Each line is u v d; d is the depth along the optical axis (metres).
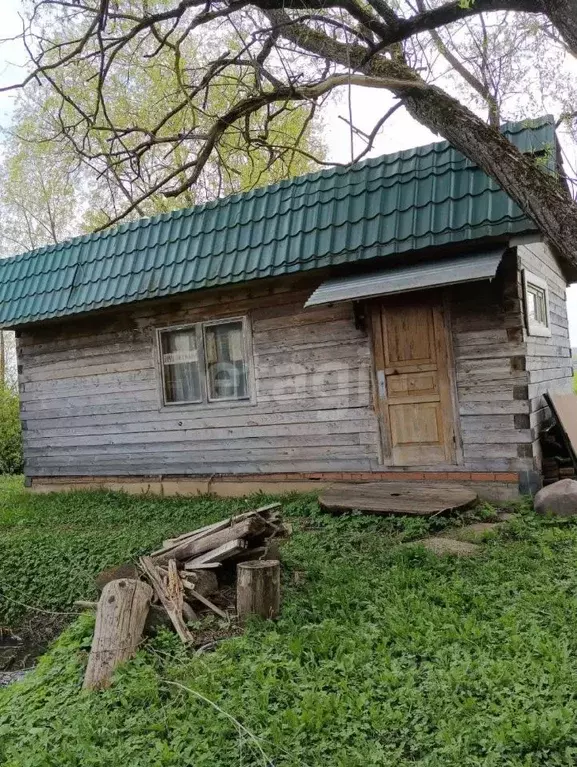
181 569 5.46
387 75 5.34
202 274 9.30
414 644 4.01
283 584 5.52
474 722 3.13
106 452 11.44
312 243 8.46
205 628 4.85
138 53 7.54
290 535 6.70
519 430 7.70
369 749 3.04
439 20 4.71
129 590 4.67
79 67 6.88
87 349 11.55
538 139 7.28
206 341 10.27
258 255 8.91
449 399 8.16
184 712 3.61
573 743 2.91
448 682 3.52
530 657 3.69
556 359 10.24
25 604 7.07
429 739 3.06
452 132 4.71
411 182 8.03
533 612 4.38
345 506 7.49
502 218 7.06
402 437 8.54
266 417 9.68
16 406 19.30
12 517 10.21
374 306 8.70
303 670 3.88
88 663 4.40
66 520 9.77
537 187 4.29
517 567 5.34
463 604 4.69
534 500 7.18
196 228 9.81
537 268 9.14
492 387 7.86
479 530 6.58
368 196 8.31
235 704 3.55
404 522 6.91
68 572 7.27
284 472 9.56
